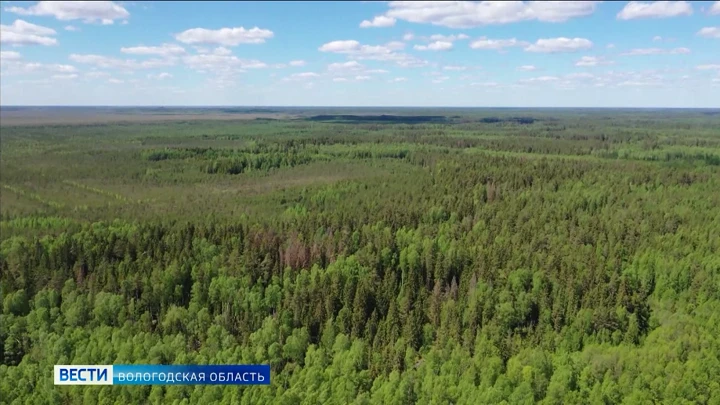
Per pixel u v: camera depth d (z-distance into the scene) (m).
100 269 109.88
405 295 99.44
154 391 76.31
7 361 89.50
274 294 101.75
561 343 87.19
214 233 125.56
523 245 119.00
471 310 93.31
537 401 74.75
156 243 120.94
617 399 73.88
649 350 81.62
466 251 116.00
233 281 103.75
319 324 95.56
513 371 76.50
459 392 74.31
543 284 100.12
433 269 113.00
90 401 75.38
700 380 74.25
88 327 92.12
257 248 117.25
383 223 137.00
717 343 81.31
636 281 106.06
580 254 113.69
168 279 105.88
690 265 107.56
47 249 120.06
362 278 105.50
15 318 94.19
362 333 93.94
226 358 83.75
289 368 85.81
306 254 115.88
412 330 90.25
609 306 93.38
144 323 93.69
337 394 76.56
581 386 75.81
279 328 92.31
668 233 125.69
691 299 99.69
